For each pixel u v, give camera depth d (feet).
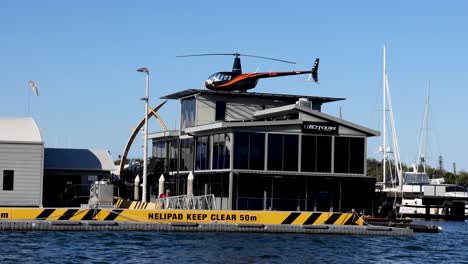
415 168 439.63
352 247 147.84
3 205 216.95
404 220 226.17
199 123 249.14
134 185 249.96
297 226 170.50
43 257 117.39
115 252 126.11
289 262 122.52
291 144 220.02
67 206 237.86
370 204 225.35
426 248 154.71
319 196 221.25
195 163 239.91
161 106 296.51
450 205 348.38
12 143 218.38
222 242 146.10
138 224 162.40
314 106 260.01
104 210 163.94
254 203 215.92
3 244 131.85
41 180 220.02
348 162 223.92
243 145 216.54
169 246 136.67
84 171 264.52
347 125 223.30
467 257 141.90
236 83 260.42
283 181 218.59
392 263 127.44
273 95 253.03
